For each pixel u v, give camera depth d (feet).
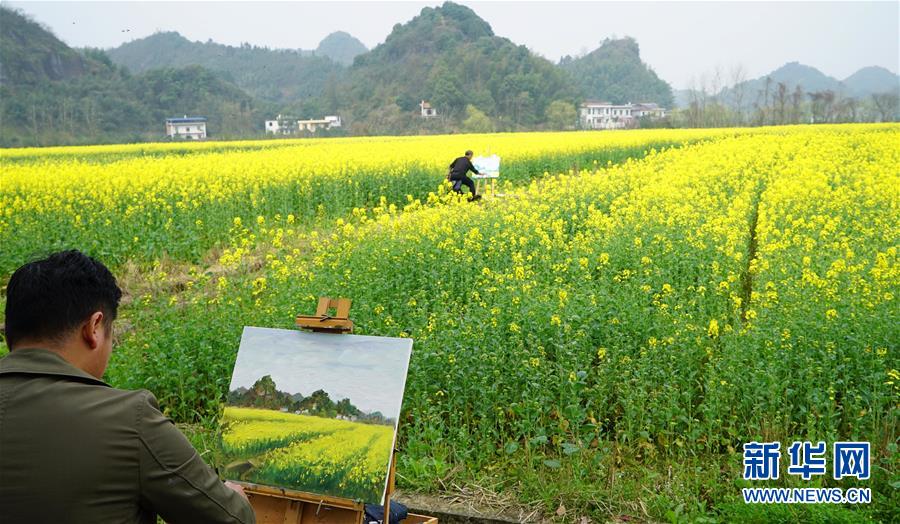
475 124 420.77
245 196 59.67
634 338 25.79
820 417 19.95
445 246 36.11
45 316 8.02
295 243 47.50
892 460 17.87
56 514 7.39
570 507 17.40
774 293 27.50
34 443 7.52
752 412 20.40
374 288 31.07
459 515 17.25
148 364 24.76
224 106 441.68
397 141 154.20
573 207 49.49
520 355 22.90
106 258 43.47
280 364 13.02
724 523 16.55
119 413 7.84
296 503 12.30
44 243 43.96
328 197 60.95
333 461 12.10
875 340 22.52
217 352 24.91
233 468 12.53
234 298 29.53
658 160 81.46
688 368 22.66
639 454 20.01
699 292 30.66
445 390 22.35
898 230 39.63
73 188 63.36
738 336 23.44
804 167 65.00
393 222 42.34
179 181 65.00
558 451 20.10
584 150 100.99
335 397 12.47
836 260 31.24
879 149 86.17
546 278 34.88
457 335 23.85
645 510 17.13
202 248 47.01
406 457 19.66
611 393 22.66
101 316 8.45
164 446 7.95
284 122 451.94
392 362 12.56
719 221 41.45
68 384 7.89
